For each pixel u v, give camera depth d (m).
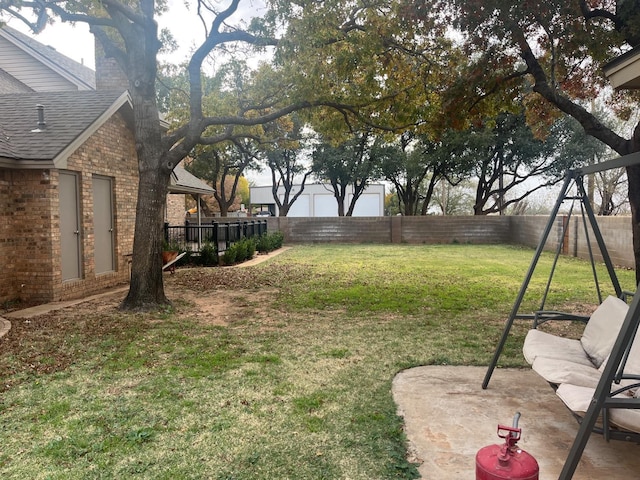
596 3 6.94
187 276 10.58
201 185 15.46
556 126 20.61
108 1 6.51
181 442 2.98
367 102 9.06
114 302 7.59
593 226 3.94
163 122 10.98
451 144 20.66
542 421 3.25
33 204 7.45
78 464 2.73
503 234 21.00
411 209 25.03
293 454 2.84
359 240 21.45
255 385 3.96
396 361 4.60
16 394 3.77
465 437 3.03
